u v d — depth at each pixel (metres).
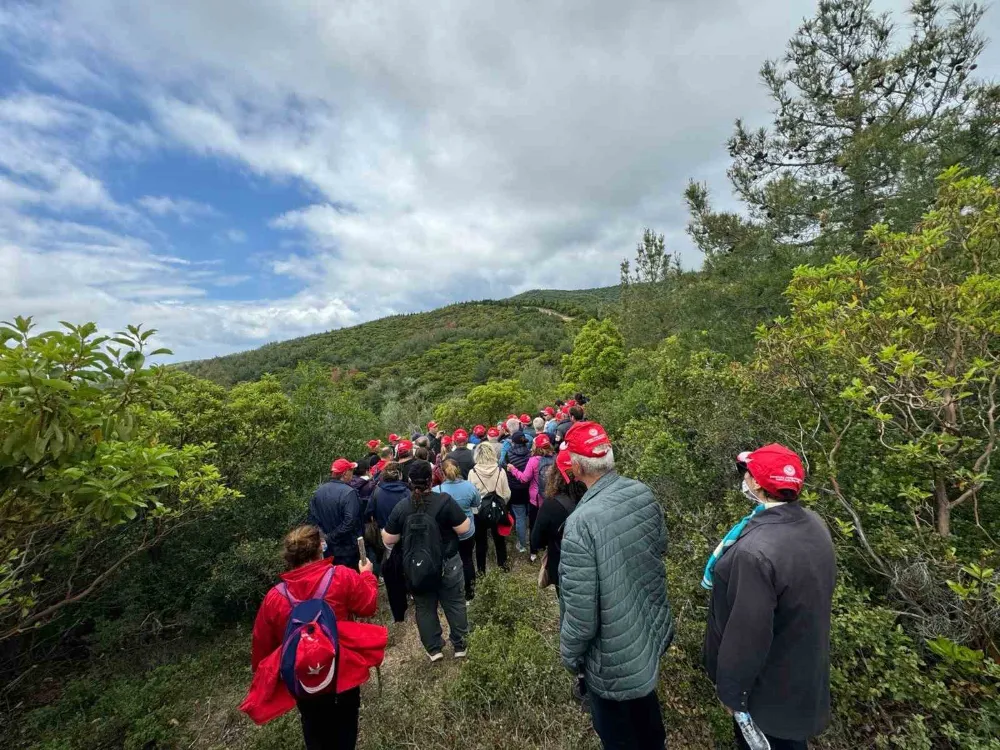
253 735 3.11
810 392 3.23
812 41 8.14
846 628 2.25
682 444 4.29
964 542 2.57
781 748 1.76
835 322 2.96
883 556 2.69
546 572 2.78
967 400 2.88
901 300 2.91
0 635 3.03
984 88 6.65
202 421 5.08
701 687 2.51
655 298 17.38
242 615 4.71
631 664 1.83
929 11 7.17
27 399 2.04
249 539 5.01
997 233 2.74
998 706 1.90
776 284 7.14
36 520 2.62
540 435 5.36
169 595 4.45
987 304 2.51
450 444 6.89
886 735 2.08
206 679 3.77
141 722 3.05
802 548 1.62
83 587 4.22
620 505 1.96
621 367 18.28
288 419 6.19
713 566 2.02
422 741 2.71
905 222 5.81
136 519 4.35
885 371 2.76
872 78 7.39
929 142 6.52
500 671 2.99
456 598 3.61
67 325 2.25
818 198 7.69
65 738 2.97
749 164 8.85
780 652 1.62
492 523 4.62
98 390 2.28
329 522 4.18
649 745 1.95
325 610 2.21
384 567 3.87
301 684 2.08
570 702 2.75
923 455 2.53
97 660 4.10
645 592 1.95
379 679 3.22
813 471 3.20
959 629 2.26
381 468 5.41
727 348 7.67
